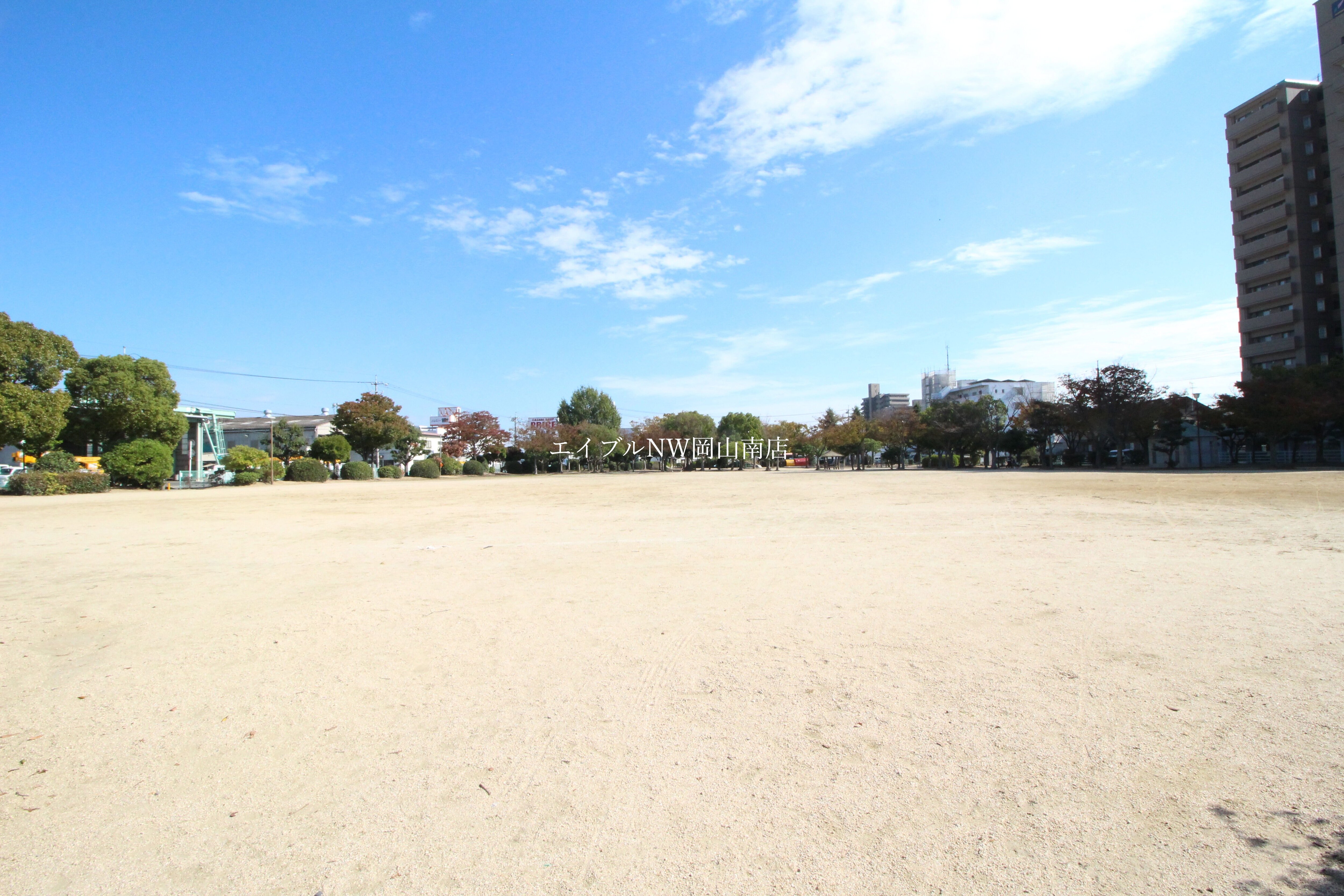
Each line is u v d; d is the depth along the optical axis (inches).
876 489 1029.8
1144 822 103.4
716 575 315.0
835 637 205.9
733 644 201.2
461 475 2541.8
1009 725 138.9
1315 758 121.8
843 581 294.5
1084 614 226.4
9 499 976.9
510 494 1121.4
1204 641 192.7
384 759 129.6
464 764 127.1
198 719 150.3
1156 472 1496.1
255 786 120.0
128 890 91.6
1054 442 2596.0
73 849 101.5
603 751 131.9
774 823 105.6
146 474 1275.8
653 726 143.3
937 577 297.3
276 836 104.3
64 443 1270.9
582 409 3472.0
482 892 89.9
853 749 130.2
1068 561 332.5
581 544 437.1
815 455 3255.4
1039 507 638.5
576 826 106.0
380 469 2155.5
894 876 92.0
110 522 627.2
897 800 111.4
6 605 265.7
